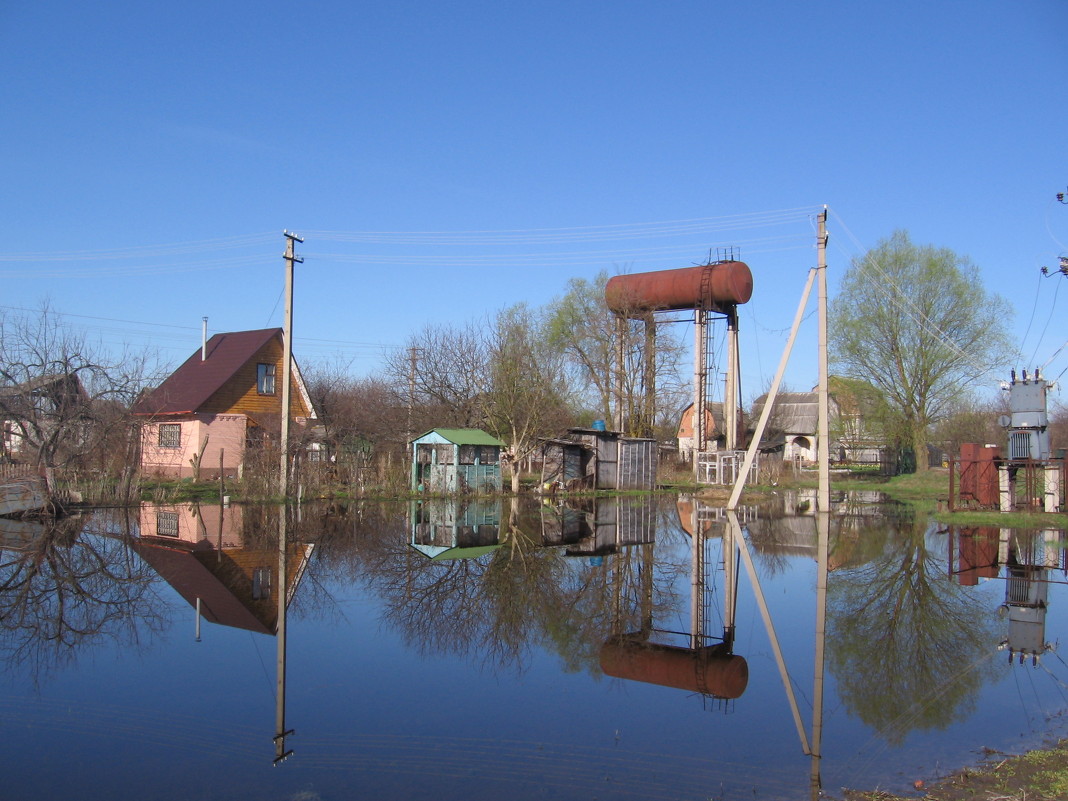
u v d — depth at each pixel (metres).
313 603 12.63
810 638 10.98
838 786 6.23
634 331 41.09
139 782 6.27
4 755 6.80
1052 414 62.22
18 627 10.96
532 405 34.84
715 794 6.10
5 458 23.42
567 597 13.39
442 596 13.27
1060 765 6.52
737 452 39.09
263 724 7.57
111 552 16.70
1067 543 20.28
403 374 36.41
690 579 15.25
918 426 43.41
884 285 42.53
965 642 10.73
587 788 6.20
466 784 6.28
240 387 36.06
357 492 29.16
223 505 24.52
